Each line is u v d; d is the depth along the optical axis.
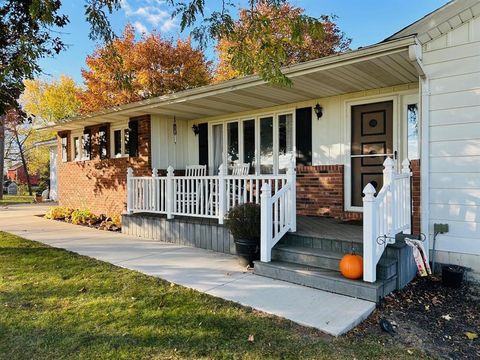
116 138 10.20
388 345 2.92
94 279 4.52
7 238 7.38
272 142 7.97
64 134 12.12
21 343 2.89
